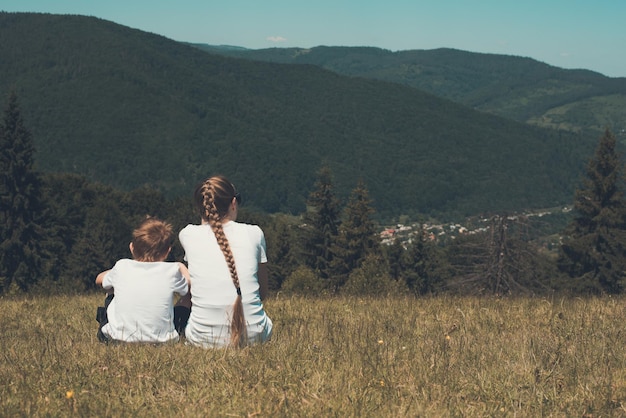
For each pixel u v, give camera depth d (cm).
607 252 4272
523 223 2947
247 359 448
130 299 505
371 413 352
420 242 6159
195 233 499
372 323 732
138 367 433
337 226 6012
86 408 351
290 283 4716
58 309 976
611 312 873
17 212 5069
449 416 353
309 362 462
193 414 341
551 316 818
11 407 351
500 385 418
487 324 755
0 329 739
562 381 425
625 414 362
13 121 5094
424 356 503
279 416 341
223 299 485
